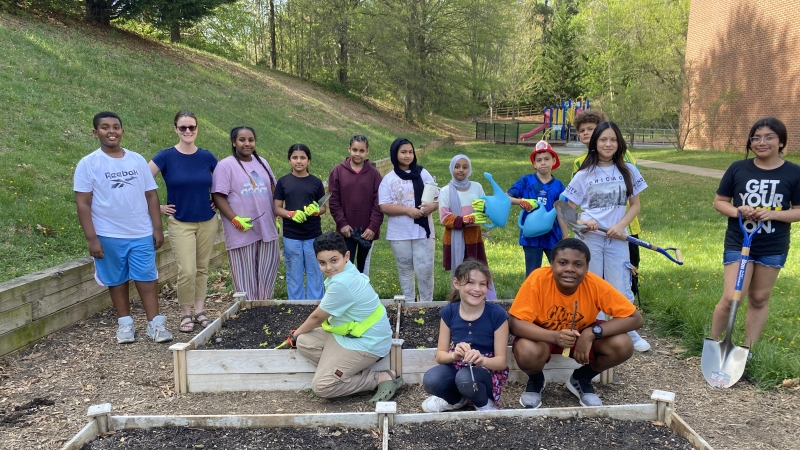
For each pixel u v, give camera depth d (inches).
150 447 111.0
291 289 207.8
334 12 1086.4
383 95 1311.5
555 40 2137.1
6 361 163.5
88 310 200.5
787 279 244.7
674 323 197.3
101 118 173.5
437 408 134.8
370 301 145.6
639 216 405.1
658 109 1071.6
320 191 208.8
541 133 1353.3
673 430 117.7
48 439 124.5
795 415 137.3
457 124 1692.9
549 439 114.0
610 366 138.9
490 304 138.4
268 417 117.7
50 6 635.5
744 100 889.5
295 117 754.8
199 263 200.2
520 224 186.1
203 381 149.3
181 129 187.6
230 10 1087.0
